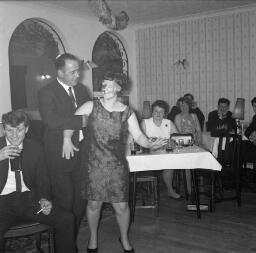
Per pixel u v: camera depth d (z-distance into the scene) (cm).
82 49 627
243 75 604
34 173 224
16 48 850
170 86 688
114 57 705
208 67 639
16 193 220
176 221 338
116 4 554
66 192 257
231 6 584
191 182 397
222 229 314
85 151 243
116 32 683
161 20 670
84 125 238
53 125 243
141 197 418
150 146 253
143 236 302
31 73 973
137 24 700
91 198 240
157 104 385
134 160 308
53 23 577
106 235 308
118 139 237
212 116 530
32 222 218
